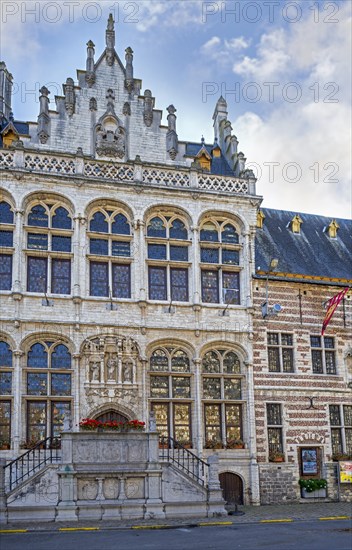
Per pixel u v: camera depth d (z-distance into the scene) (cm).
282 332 3028
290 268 3244
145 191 2920
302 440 2922
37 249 2769
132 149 3052
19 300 2664
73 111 3000
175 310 2859
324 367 3075
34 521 2059
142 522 2061
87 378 2670
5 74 3194
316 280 3116
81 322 2711
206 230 3033
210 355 2897
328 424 2988
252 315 2969
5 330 2622
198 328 2858
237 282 3016
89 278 2808
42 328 2669
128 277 2862
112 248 2870
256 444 2828
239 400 2861
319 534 1769
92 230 2859
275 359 3003
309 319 3097
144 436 2230
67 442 2148
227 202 3048
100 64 3108
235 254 3052
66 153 2853
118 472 2161
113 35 3169
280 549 1505
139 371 2744
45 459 2327
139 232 2880
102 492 2142
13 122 3089
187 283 2944
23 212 2764
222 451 2767
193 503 2214
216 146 3375
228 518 2181
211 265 2975
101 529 1923
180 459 2686
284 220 3612
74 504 2094
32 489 2108
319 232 3647
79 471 2128
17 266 2695
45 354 2673
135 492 2180
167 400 2777
